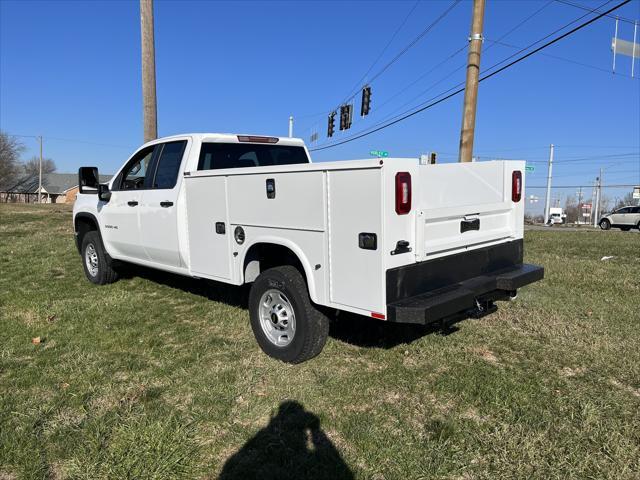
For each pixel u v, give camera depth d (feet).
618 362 13.73
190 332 16.39
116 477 8.89
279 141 20.11
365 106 65.77
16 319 17.81
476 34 30.07
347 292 11.91
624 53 42.73
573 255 36.09
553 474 9.02
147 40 32.96
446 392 12.06
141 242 19.62
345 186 11.57
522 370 13.33
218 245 15.80
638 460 9.39
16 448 9.74
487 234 14.19
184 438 10.07
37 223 60.08
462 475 9.07
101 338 15.90
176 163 17.99
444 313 11.50
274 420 10.87
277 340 14.30
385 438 10.13
